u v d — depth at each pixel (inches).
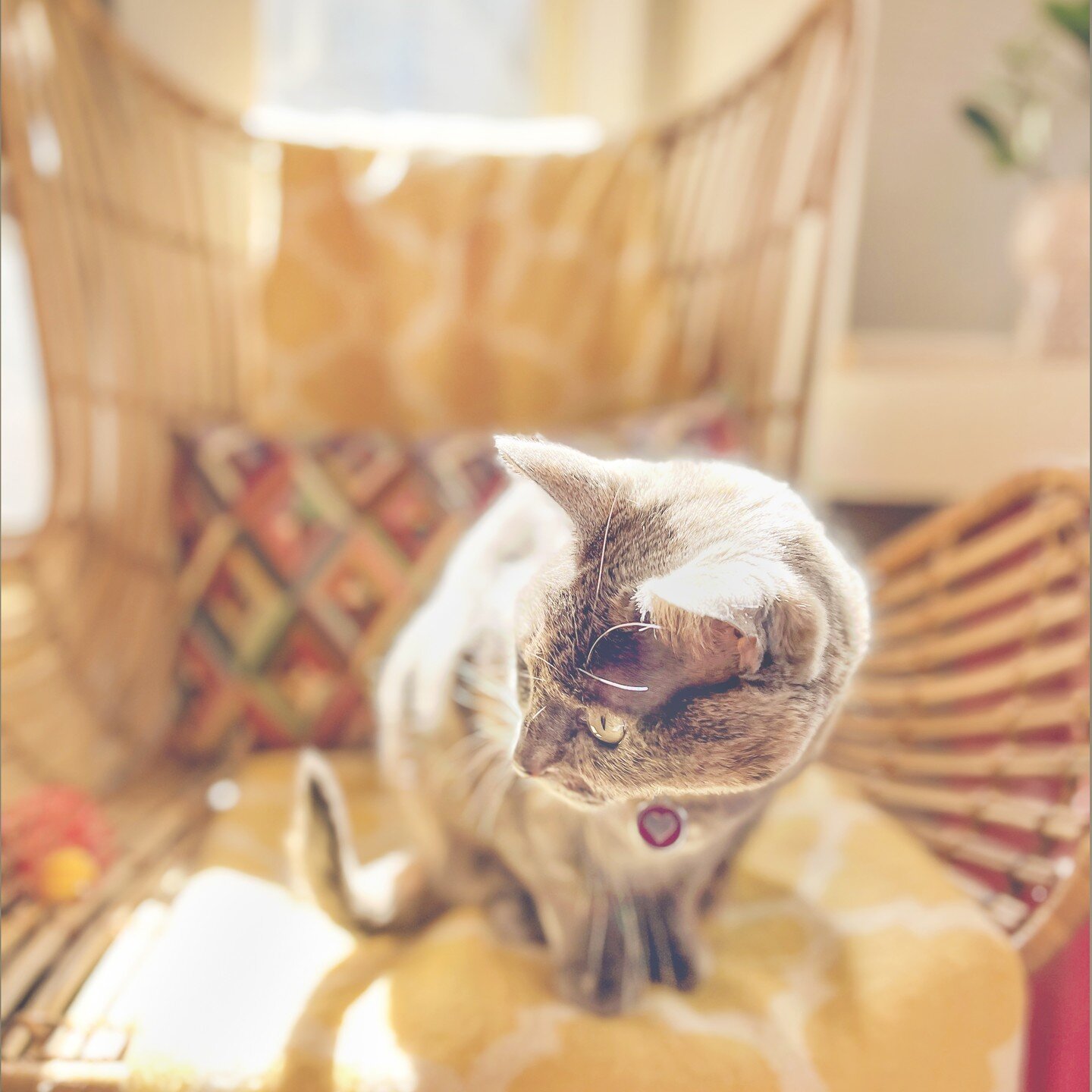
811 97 40.9
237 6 49.4
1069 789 29.6
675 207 46.6
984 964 27.0
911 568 39.0
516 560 26.9
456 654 26.6
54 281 36.7
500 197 45.1
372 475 38.4
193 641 37.8
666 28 54.8
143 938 28.9
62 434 37.4
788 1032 26.0
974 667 41.4
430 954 27.7
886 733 35.4
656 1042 25.3
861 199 54.5
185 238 44.1
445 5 56.2
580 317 45.1
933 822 33.2
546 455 22.0
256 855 31.5
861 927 28.5
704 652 21.1
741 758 21.4
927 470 46.4
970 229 55.2
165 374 42.8
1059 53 52.6
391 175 45.1
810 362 41.2
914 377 45.6
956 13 52.4
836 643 21.5
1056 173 54.0
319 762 27.7
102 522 39.8
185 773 38.4
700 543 21.2
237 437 38.9
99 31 39.2
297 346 44.4
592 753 22.2
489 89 57.4
